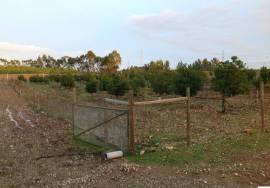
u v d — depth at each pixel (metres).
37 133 14.04
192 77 21.98
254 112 17.78
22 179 7.98
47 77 57.50
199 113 18.27
